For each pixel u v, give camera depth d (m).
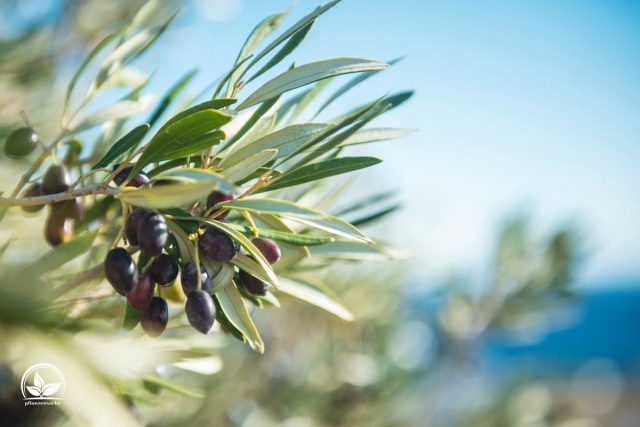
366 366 1.12
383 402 1.13
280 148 0.43
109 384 0.43
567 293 1.39
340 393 1.09
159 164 0.43
